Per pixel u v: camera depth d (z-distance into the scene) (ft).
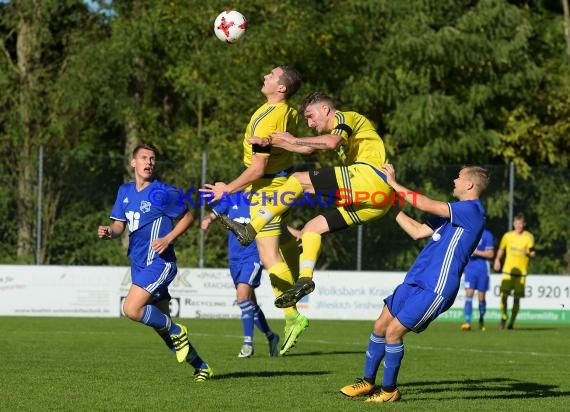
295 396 49.75
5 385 52.95
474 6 188.24
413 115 171.12
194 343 87.97
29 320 117.29
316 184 51.88
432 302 47.11
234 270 74.95
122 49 172.96
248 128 58.85
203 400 47.73
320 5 185.26
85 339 89.25
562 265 137.90
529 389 55.52
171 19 175.73
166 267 53.93
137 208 53.88
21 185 133.28
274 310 129.80
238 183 55.36
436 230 48.14
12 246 133.08
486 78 180.96
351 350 81.97
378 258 133.80
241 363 68.49
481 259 118.21
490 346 90.89
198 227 132.26
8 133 183.11
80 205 133.28
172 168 131.54
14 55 199.72
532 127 192.75
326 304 130.72
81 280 125.39
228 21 61.21
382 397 48.65
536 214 136.77
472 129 176.45
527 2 219.41
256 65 168.86
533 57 201.16
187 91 175.11
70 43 184.96
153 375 58.49
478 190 48.16
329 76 179.22
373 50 183.11
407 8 177.17
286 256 62.64
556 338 103.55
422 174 136.77
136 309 53.26
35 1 181.06
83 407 45.09
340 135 51.19
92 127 192.75
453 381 59.41
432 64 175.63
